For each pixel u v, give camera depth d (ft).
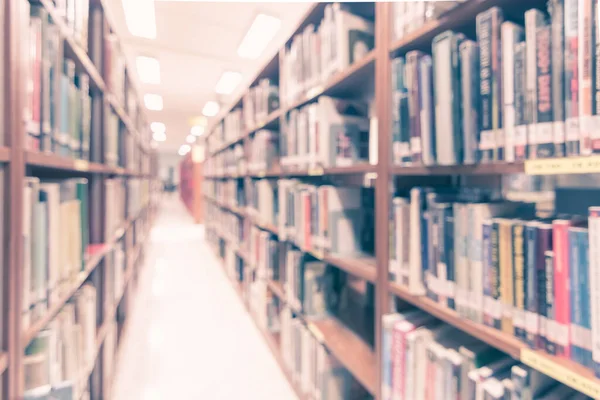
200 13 9.42
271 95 7.45
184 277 12.03
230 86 16.11
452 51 2.52
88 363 4.12
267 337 7.07
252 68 13.62
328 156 4.61
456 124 2.55
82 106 4.26
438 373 2.68
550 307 1.98
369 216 4.71
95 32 5.44
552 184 3.16
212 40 11.07
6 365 2.31
